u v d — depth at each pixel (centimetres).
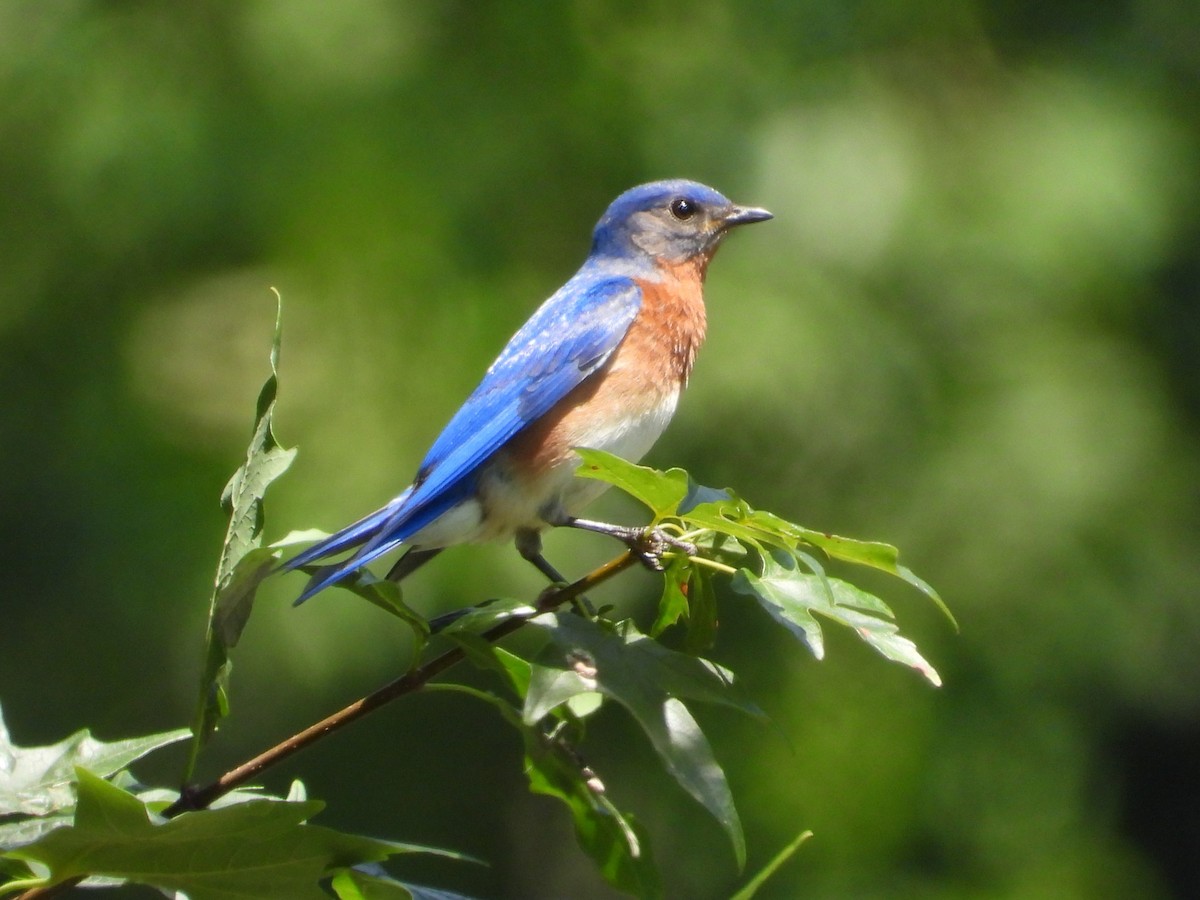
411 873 1438
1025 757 1336
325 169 1278
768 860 1330
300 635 1216
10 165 1323
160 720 1321
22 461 1301
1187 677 1362
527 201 1289
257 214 1283
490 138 1292
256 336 1278
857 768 1325
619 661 475
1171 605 1323
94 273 1325
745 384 1243
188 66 1314
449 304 1259
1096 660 1323
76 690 1310
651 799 1361
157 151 1290
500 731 1451
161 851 433
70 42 1336
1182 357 1444
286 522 1205
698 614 551
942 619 1305
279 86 1299
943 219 1334
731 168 1305
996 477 1295
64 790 485
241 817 428
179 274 1320
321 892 447
